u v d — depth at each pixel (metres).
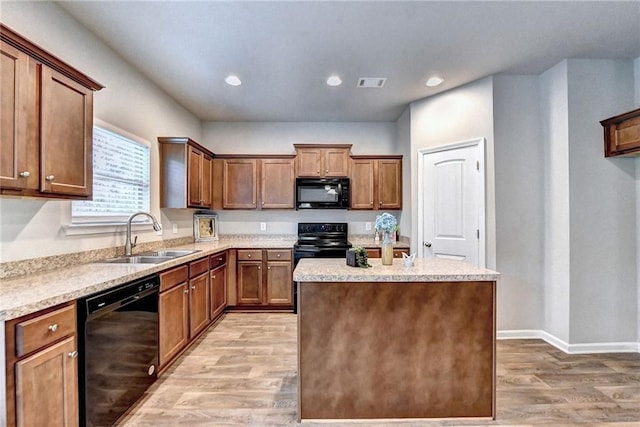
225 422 1.95
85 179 1.96
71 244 2.25
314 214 4.83
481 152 3.23
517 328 3.21
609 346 2.92
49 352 1.41
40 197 1.67
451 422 1.96
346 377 1.96
